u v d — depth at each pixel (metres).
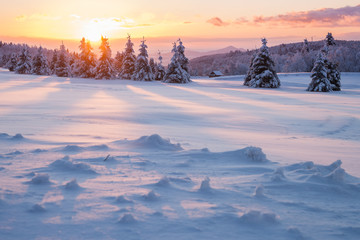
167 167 5.76
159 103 30.47
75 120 17.22
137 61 74.69
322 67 58.47
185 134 13.71
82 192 3.84
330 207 3.72
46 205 3.30
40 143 8.43
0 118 16.62
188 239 2.63
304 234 2.85
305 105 33.22
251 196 4.00
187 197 3.84
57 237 2.58
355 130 18.39
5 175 4.63
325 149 11.23
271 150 9.97
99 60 74.00
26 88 44.12
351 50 153.88
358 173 6.61
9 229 2.69
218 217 3.15
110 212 3.17
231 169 5.79
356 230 2.99
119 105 27.44
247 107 29.62
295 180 4.84
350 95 50.84
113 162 5.99
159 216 3.12
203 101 34.50
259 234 2.79
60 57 84.38
